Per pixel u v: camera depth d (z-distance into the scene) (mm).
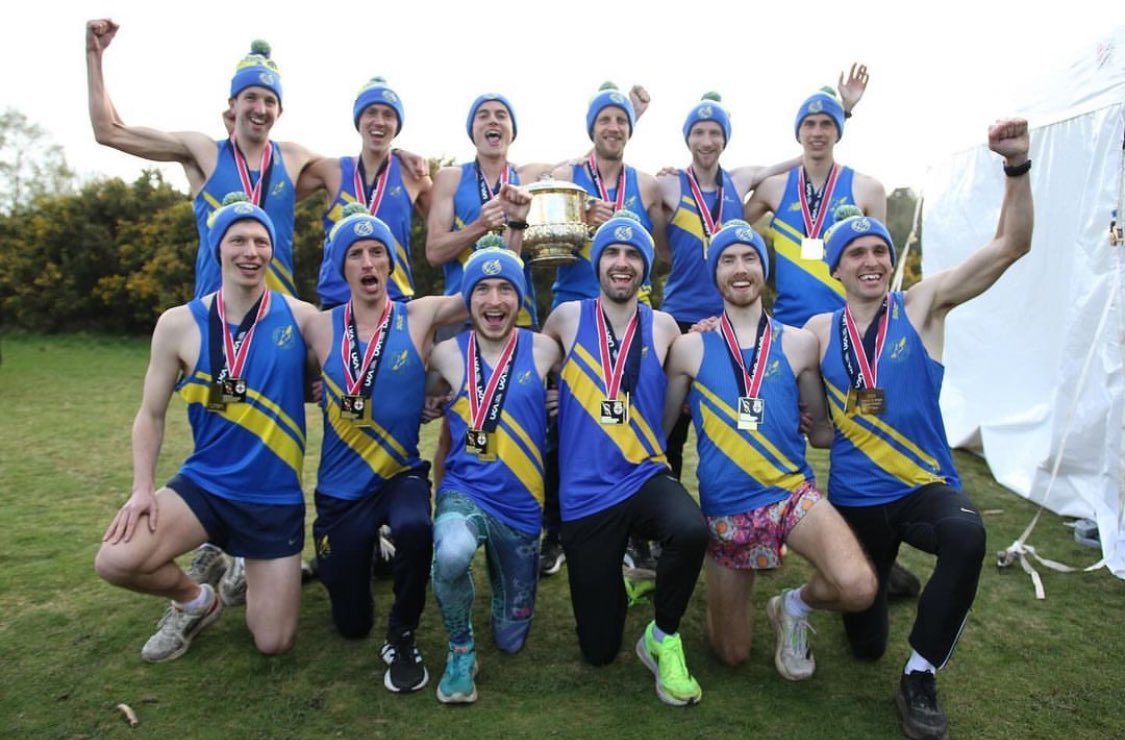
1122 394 4746
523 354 3426
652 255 3432
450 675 3041
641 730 2854
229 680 3186
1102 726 2881
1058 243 5645
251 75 4008
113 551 3057
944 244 6957
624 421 3295
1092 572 4336
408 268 4527
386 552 4309
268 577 3311
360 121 4312
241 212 3291
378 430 3373
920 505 3086
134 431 3273
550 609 3947
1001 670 3283
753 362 3309
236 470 3271
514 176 4438
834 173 4367
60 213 17641
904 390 3223
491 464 3283
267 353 3314
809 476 3277
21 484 5996
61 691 3072
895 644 3559
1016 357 6242
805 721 2926
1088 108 5145
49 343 16266
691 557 2977
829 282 4215
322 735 2816
